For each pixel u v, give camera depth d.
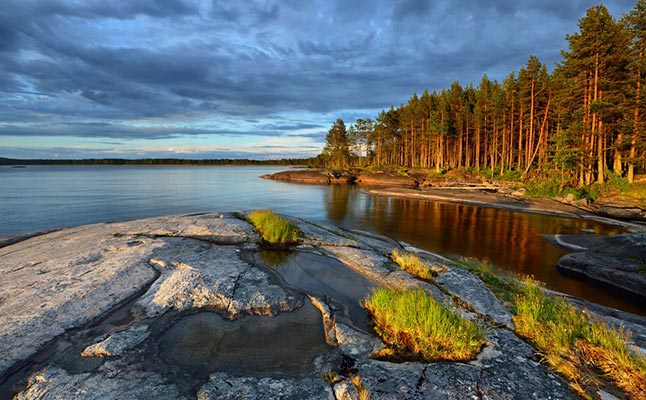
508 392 3.44
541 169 43.84
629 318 6.83
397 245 14.90
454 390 3.45
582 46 32.06
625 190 30.47
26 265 7.22
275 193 46.38
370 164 102.81
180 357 4.06
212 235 10.63
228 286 6.25
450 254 15.55
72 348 4.12
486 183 47.91
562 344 4.35
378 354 4.21
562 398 3.39
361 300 6.10
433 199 38.78
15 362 3.77
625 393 3.51
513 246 17.06
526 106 47.84
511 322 5.29
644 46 29.66
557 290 11.14
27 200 34.19
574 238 17.27
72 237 10.30
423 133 72.62
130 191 45.91
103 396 3.29
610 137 38.03
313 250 9.71
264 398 3.33
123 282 6.24
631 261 12.00
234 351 4.24
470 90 74.44
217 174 110.88
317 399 3.35
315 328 4.96
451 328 4.48
